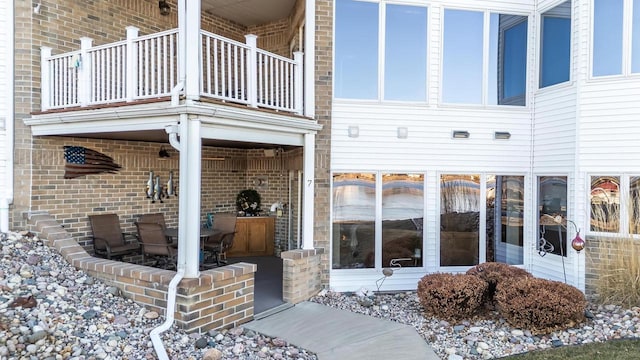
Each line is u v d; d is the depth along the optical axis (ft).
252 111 20.62
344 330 19.25
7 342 13.97
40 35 23.39
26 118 22.98
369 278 27.04
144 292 18.43
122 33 26.99
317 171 25.95
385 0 27.04
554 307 18.61
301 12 28.02
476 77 28.55
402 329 19.43
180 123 17.94
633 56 24.39
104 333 16.10
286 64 23.76
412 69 27.73
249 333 18.72
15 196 23.02
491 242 28.76
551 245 27.66
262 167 35.22
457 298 20.33
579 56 25.46
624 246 22.97
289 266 22.95
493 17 28.55
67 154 24.36
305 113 25.22
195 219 17.88
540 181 28.66
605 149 24.94
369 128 27.17
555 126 27.22
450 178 28.35
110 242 25.58
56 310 16.72
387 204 27.55
